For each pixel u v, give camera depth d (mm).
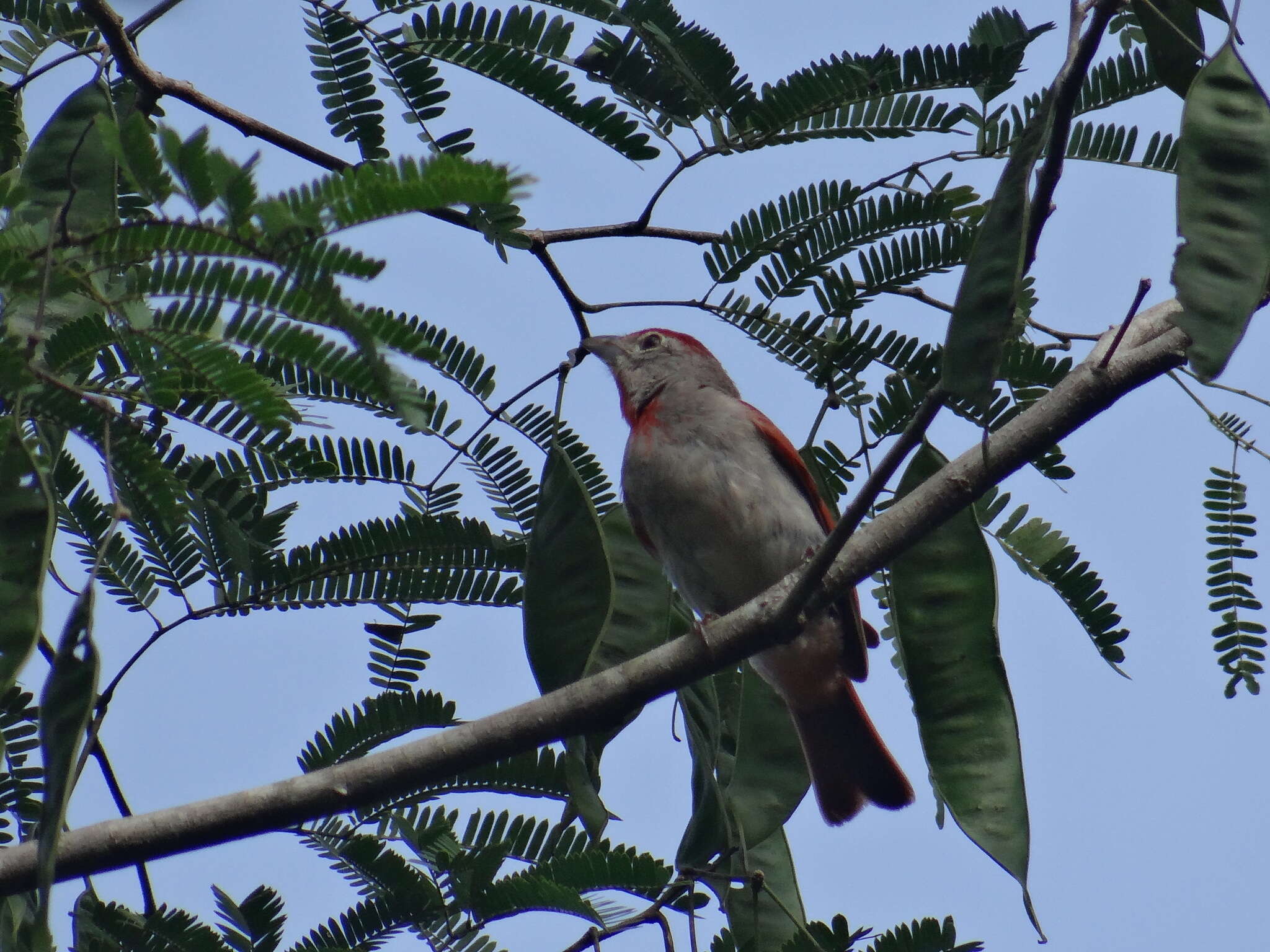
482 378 9117
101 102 7855
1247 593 9531
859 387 9656
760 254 9484
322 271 5379
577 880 8344
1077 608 9500
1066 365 9305
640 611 9555
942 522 8531
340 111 9312
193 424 7238
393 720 8688
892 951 7664
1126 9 10000
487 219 8438
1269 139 5785
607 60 9078
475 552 8758
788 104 9078
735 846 8953
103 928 7871
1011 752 8219
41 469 6488
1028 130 6441
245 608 8555
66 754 5391
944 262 9375
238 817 7527
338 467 8688
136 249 5539
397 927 8281
